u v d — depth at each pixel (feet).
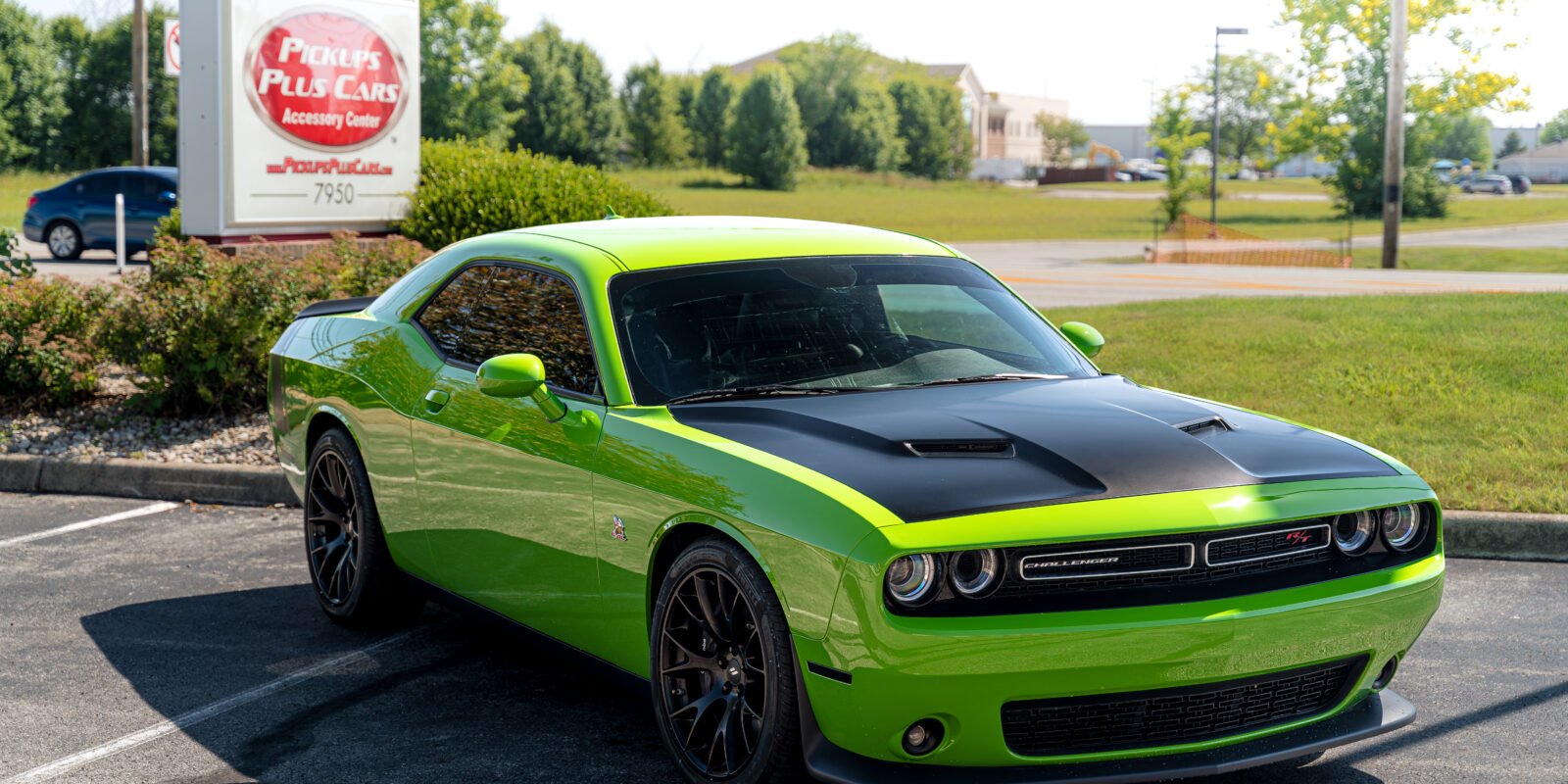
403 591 17.39
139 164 108.17
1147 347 37.35
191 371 29.37
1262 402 30.19
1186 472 11.30
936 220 172.04
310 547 18.35
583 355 13.83
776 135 297.94
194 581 20.21
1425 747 13.57
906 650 10.19
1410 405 29.37
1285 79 196.85
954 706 10.42
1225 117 399.24
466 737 13.94
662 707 12.33
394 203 43.55
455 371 15.52
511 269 15.72
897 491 10.73
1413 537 12.08
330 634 17.66
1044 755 10.87
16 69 224.74
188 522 24.00
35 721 14.52
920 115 392.27
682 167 329.31
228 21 38.93
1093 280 69.87
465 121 212.64
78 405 31.37
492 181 42.73
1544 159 488.02
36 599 19.25
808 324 14.17
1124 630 10.38
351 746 13.73
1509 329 37.58
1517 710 14.62
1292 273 76.28
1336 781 12.64
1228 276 73.20
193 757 13.48
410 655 16.78
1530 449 25.35
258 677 15.94
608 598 13.02
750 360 13.61
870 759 10.89
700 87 343.87
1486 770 12.94
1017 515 10.53
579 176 43.75
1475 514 21.29
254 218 40.04
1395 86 97.04
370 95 42.45
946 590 10.39
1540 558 20.93
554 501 13.46
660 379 13.29
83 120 234.17
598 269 14.37
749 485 11.30
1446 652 16.63
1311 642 11.12
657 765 13.14
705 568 11.75
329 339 18.40
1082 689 10.51
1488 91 180.45
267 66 39.93
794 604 10.82
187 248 31.32
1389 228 98.02
